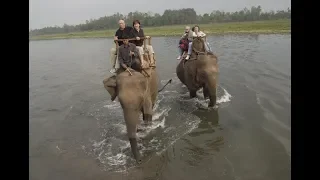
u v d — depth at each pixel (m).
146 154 7.54
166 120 9.52
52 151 8.07
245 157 7.08
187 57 10.66
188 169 6.81
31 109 11.77
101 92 13.80
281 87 12.09
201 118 9.52
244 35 38.34
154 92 9.18
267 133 8.08
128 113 7.09
